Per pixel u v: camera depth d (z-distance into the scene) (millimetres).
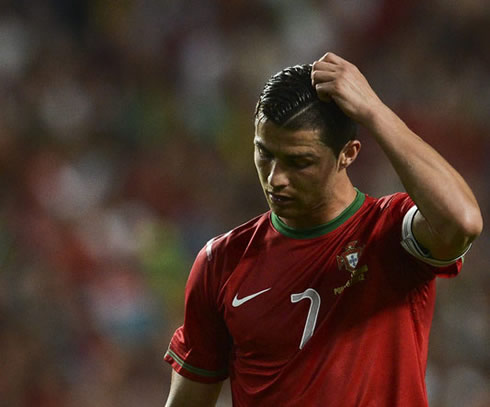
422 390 8664
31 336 27531
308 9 45406
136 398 28375
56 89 38469
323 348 8672
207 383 9836
